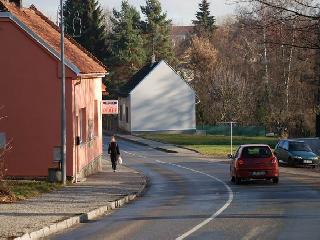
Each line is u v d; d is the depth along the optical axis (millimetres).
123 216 39312
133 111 167625
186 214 39094
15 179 59938
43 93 60469
